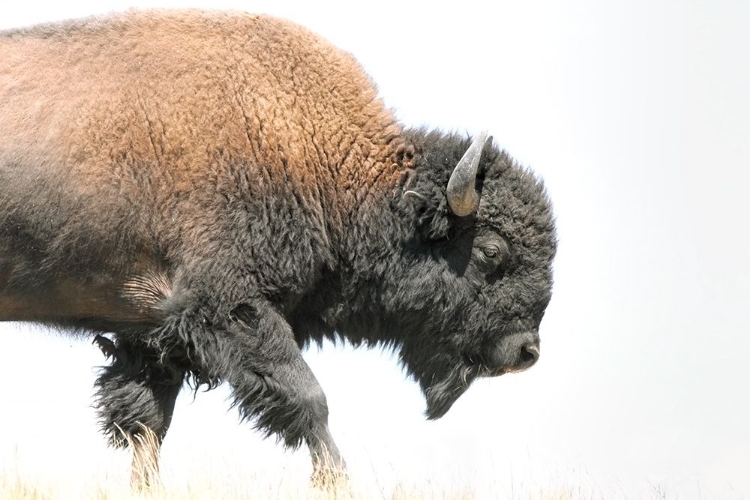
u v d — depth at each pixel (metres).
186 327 27.75
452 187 29.12
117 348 29.83
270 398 27.88
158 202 27.77
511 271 30.20
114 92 27.97
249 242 27.97
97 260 27.95
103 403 29.66
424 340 30.92
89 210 27.61
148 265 28.16
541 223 30.14
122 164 27.73
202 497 24.59
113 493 24.98
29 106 27.78
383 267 30.22
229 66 28.77
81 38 28.58
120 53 28.42
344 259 29.98
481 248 30.00
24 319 28.83
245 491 25.02
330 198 29.42
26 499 23.98
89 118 27.75
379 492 26.06
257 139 28.39
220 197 27.88
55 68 28.16
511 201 29.95
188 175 27.83
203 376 29.44
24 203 27.45
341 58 30.50
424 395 31.62
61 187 27.52
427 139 30.64
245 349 27.91
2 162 27.41
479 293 30.20
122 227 27.77
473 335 30.45
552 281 30.59
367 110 30.22
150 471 26.97
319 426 27.97
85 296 28.41
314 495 25.16
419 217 29.97
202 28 29.30
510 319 30.30
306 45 29.97
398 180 30.11
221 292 27.77
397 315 30.72
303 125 29.16
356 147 29.77
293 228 28.53
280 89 29.16
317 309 30.33
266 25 29.81
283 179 28.47
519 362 30.56
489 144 30.12
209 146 28.00
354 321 30.80
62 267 27.91
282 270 28.36
